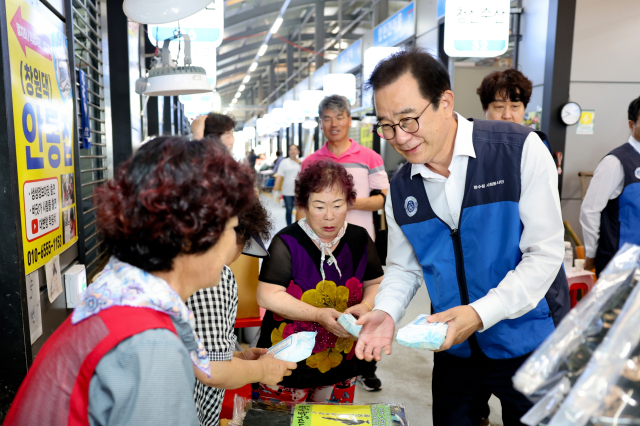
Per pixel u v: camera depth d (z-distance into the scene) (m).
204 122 3.10
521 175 1.29
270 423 1.13
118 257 0.73
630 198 2.50
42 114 1.44
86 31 2.57
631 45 4.89
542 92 5.01
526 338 1.32
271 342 1.65
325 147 3.21
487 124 1.35
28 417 0.69
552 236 1.25
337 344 1.62
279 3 13.71
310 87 15.52
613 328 0.58
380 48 5.60
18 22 1.24
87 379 0.67
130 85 3.32
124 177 0.71
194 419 0.72
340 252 1.69
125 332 0.67
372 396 2.78
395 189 1.48
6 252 1.20
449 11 4.41
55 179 1.57
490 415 2.56
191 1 2.04
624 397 0.56
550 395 0.59
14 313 1.22
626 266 0.64
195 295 1.07
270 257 1.65
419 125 1.19
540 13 5.02
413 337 1.06
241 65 23.36
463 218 1.33
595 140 4.99
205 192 0.69
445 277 1.39
